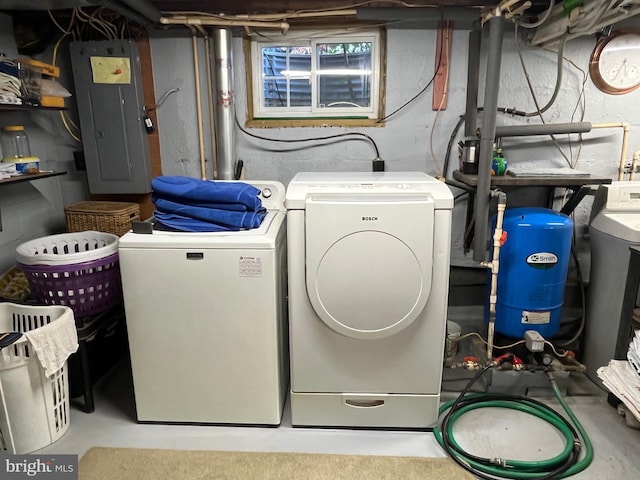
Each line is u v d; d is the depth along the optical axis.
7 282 2.31
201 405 1.95
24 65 2.13
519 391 2.15
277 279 1.85
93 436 1.91
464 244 2.68
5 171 2.10
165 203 1.92
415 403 1.92
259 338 1.85
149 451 1.81
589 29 1.99
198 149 2.72
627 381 1.82
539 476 1.66
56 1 2.11
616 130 2.59
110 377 2.38
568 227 2.14
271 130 2.69
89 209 2.50
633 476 1.67
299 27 2.56
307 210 1.68
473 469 1.70
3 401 1.73
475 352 2.35
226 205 1.90
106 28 2.55
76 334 1.89
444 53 2.52
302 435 1.92
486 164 2.08
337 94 2.70
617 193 2.23
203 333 1.86
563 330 2.68
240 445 1.85
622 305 2.06
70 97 2.69
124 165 2.66
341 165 2.72
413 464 1.74
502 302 2.23
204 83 2.63
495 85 2.03
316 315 1.81
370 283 1.72
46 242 2.22
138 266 1.80
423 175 2.14
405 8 2.34
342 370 1.88
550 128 2.40
